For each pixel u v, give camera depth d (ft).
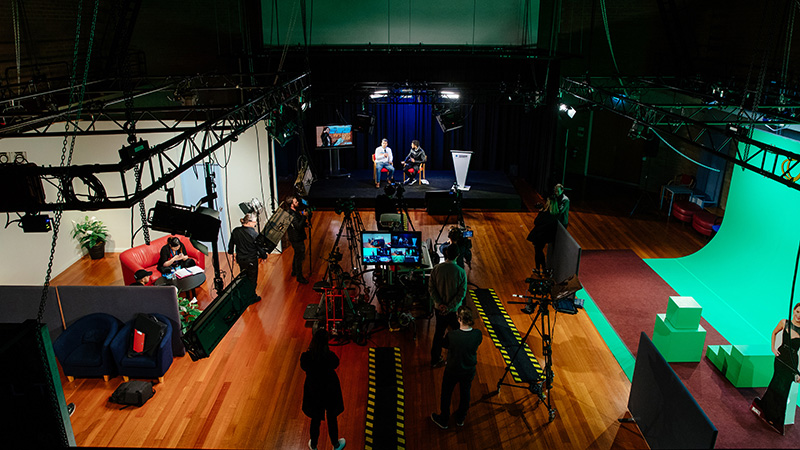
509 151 50.75
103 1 40.19
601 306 27.94
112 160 32.55
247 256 27.58
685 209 38.55
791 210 26.37
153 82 42.86
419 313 27.35
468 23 43.75
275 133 30.17
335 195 43.27
